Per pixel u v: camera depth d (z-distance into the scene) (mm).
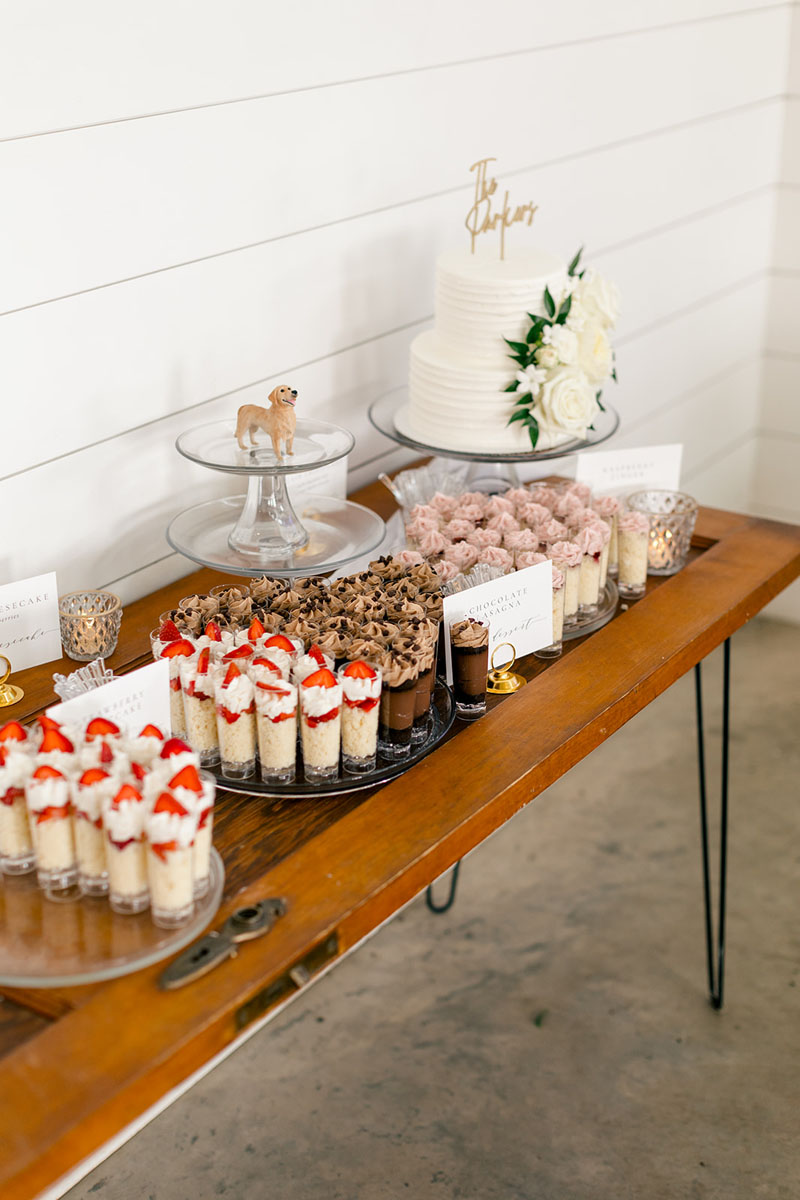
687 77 2863
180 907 1110
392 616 1441
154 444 1789
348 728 1331
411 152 2107
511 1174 1983
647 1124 2084
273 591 1528
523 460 1893
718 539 2090
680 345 3225
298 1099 2139
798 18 3227
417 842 1264
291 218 1904
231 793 1360
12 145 1464
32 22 1438
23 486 1615
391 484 1994
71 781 1130
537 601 1585
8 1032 1027
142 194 1646
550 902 2637
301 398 2045
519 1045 2256
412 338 2260
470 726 1483
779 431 3756
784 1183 1971
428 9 2037
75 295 1601
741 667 3609
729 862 2762
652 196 2885
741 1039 2273
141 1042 1004
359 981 2420
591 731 1497
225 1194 1946
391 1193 1947
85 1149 939
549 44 2365
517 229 2451
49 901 1162
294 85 1827
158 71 1612
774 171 3428
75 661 1593
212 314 1818
